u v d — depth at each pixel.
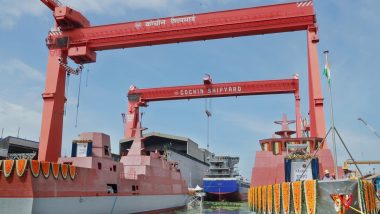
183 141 75.19
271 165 42.81
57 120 44.25
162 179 45.19
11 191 22.94
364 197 18.28
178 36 45.00
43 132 43.12
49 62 45.84
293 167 30.45
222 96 63.34
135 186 37.22
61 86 45.47
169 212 46.19
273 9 43.62
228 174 72.62
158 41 45.62
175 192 49.22
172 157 62.34
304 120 64.31
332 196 18.58
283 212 23.73
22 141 53.47
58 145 44.00
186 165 70.69
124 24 46.34
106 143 34.97
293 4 43.50
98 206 29.98
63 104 45.62
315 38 43.09
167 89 66.06
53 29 47.06
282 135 59.84
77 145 32.25
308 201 19.94
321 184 19.45
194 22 44.72
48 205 24.14
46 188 24.12
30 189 22.86
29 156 46.47
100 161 32.00
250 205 43.84
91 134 33.81
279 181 38.91
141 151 44.22
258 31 43.72
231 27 44.00
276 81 61.25
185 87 64.94
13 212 22.66
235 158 81.06
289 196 22.56
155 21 45.72
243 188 78.44
